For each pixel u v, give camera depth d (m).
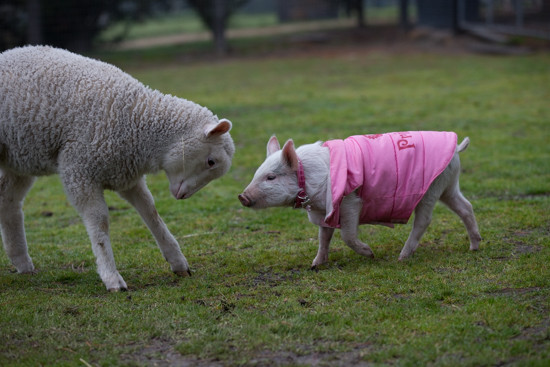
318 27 29.78
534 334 3.86
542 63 17.14
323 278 5.03
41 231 6.82
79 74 4.91
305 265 5.45
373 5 40.81
